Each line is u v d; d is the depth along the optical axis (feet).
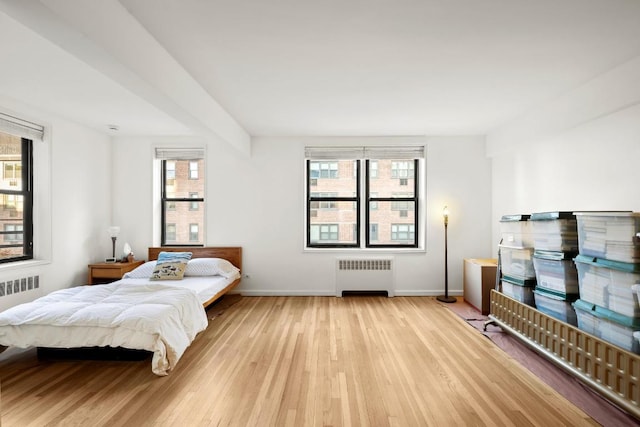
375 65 8.93
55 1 4.80
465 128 15.43
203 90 10.57
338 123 14.62
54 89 10.64
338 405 7.22
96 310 9.02
